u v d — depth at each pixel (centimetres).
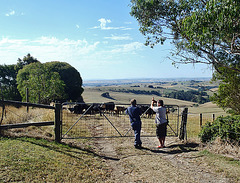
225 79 1264
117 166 578
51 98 2291
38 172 459
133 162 606
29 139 667
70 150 658
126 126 1212
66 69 3659
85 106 1853
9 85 4241
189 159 625
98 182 470
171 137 937
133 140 875
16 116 967
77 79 3775
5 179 404
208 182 475
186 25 991
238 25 774
